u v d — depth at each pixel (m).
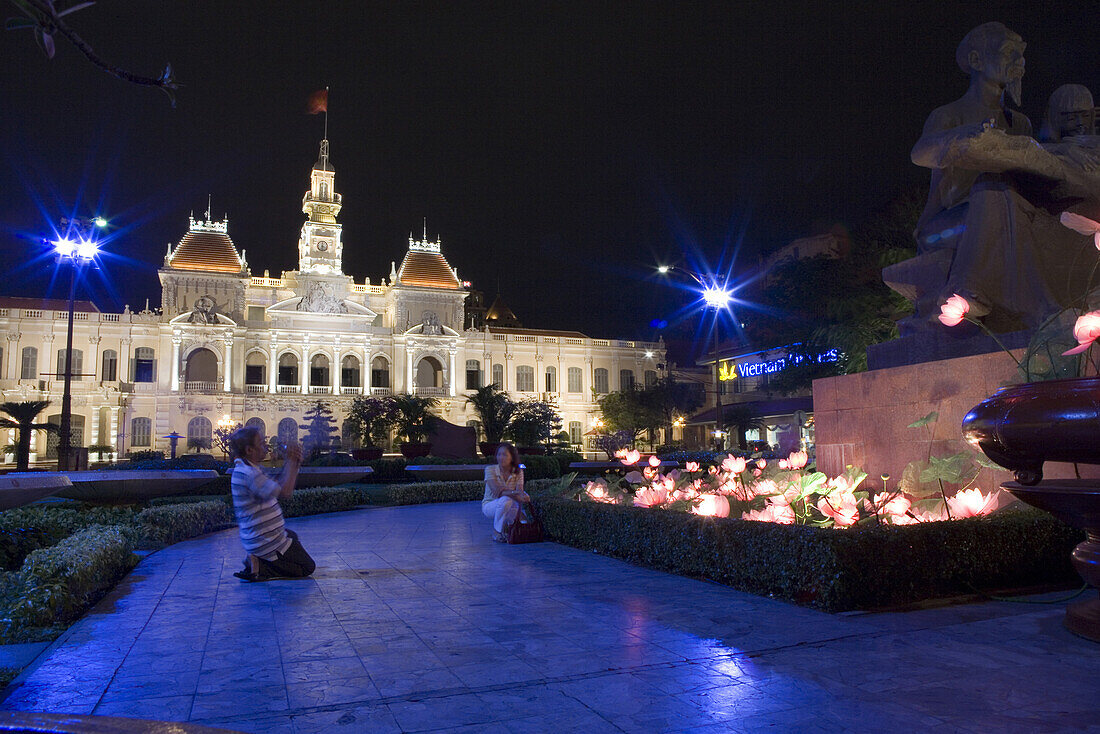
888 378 8.05
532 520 9.48
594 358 73.00
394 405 39.25
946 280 7.99
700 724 3.11
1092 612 4.17
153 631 4.87
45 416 53.78
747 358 52.88
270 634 4.77
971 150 6.92
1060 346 5.89
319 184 67.31
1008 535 5.56
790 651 4.13
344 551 8.88
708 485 9.48
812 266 18.47
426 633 4.75
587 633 4.66
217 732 1.51
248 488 6.83
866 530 5.24
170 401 57.00
